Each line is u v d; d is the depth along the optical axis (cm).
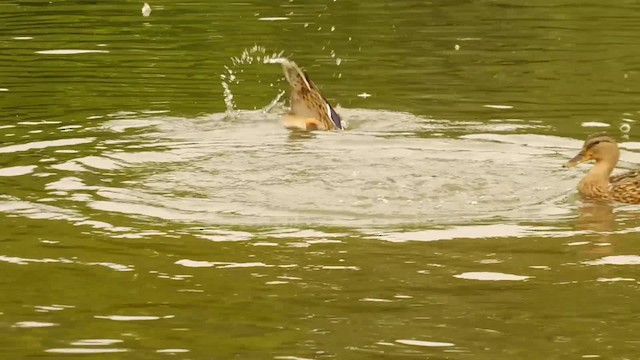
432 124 2166
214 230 1534
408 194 1711
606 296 1315
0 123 2144
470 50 2850
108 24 3181
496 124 2159
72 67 2661
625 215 1633
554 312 1266
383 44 2920
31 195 1678
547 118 2208
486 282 1355
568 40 2953
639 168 1902
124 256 1434
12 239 1490
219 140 2044
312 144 2012
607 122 2175
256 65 2712
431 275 1377
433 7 3447
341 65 2688
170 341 1186
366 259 1429
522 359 1145
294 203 1656
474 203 1675
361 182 1766
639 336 1201
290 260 1423
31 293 1312
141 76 2588
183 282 1352
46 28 3122
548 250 1470
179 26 3152
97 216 1587
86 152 1930
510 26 3142
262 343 1182
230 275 1373
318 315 1257
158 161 1884
